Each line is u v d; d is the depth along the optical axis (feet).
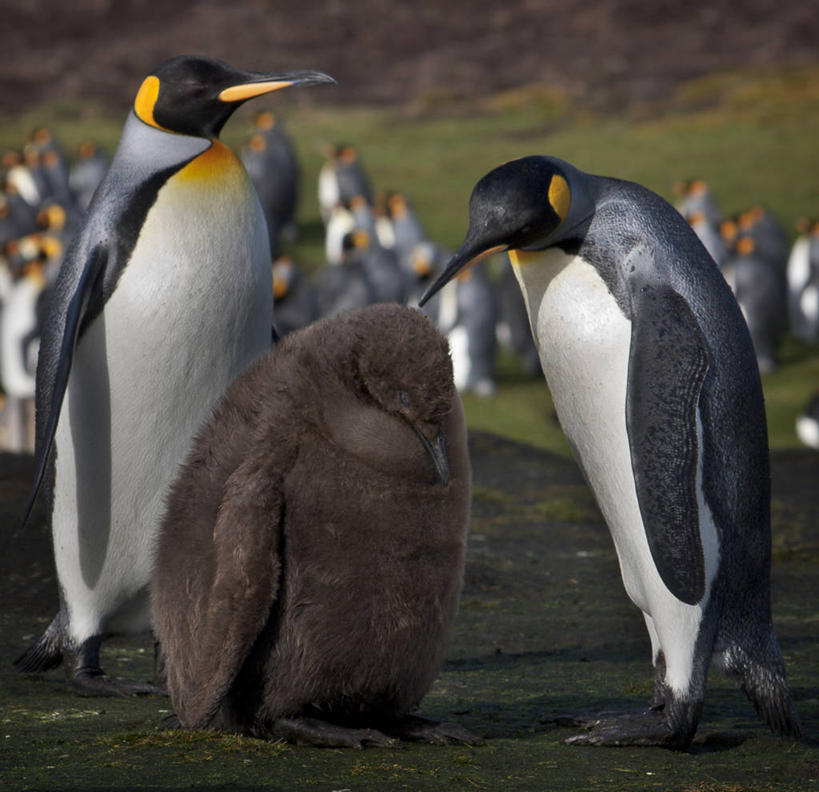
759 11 517.14
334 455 34.09
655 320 38.68
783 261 225.76
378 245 224.53
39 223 248.32
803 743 39.60
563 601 65.16
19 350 164.04
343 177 284.61
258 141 272.51
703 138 328.08
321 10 547.08
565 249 40.32
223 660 32.42
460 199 286.66
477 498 90.79
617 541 41.63
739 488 39.50
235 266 48.55
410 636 34.83
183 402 48.80
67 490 50.11
